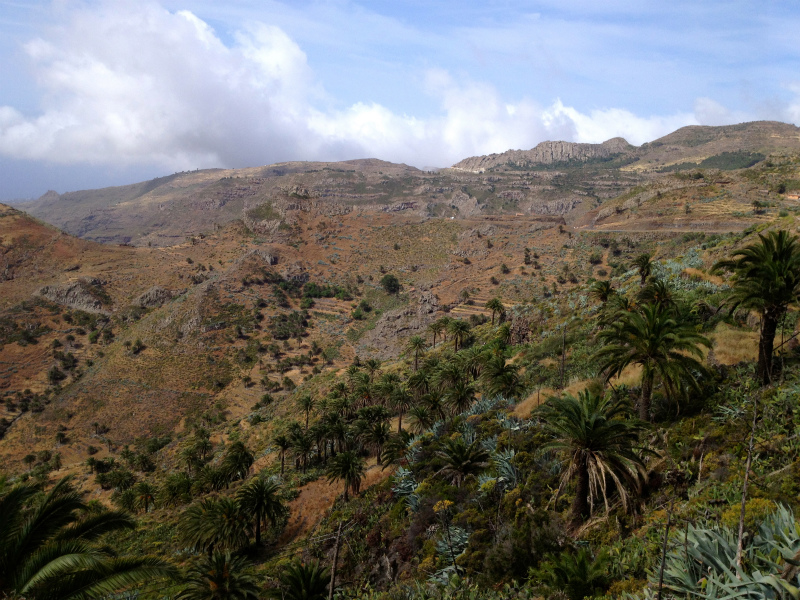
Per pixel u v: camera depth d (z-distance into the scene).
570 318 76.44
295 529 55.75
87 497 97.25
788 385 23.33
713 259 61.06
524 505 25.55
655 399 30.44
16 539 13.66
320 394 111.31
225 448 106.06
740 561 9.58
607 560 16.20
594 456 21.03
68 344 183.50
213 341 173.88
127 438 135.75
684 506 17.14
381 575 29.89
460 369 70.69
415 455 44.44
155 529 63.78
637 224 166.75
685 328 26.64
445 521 26.36
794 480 15.17
